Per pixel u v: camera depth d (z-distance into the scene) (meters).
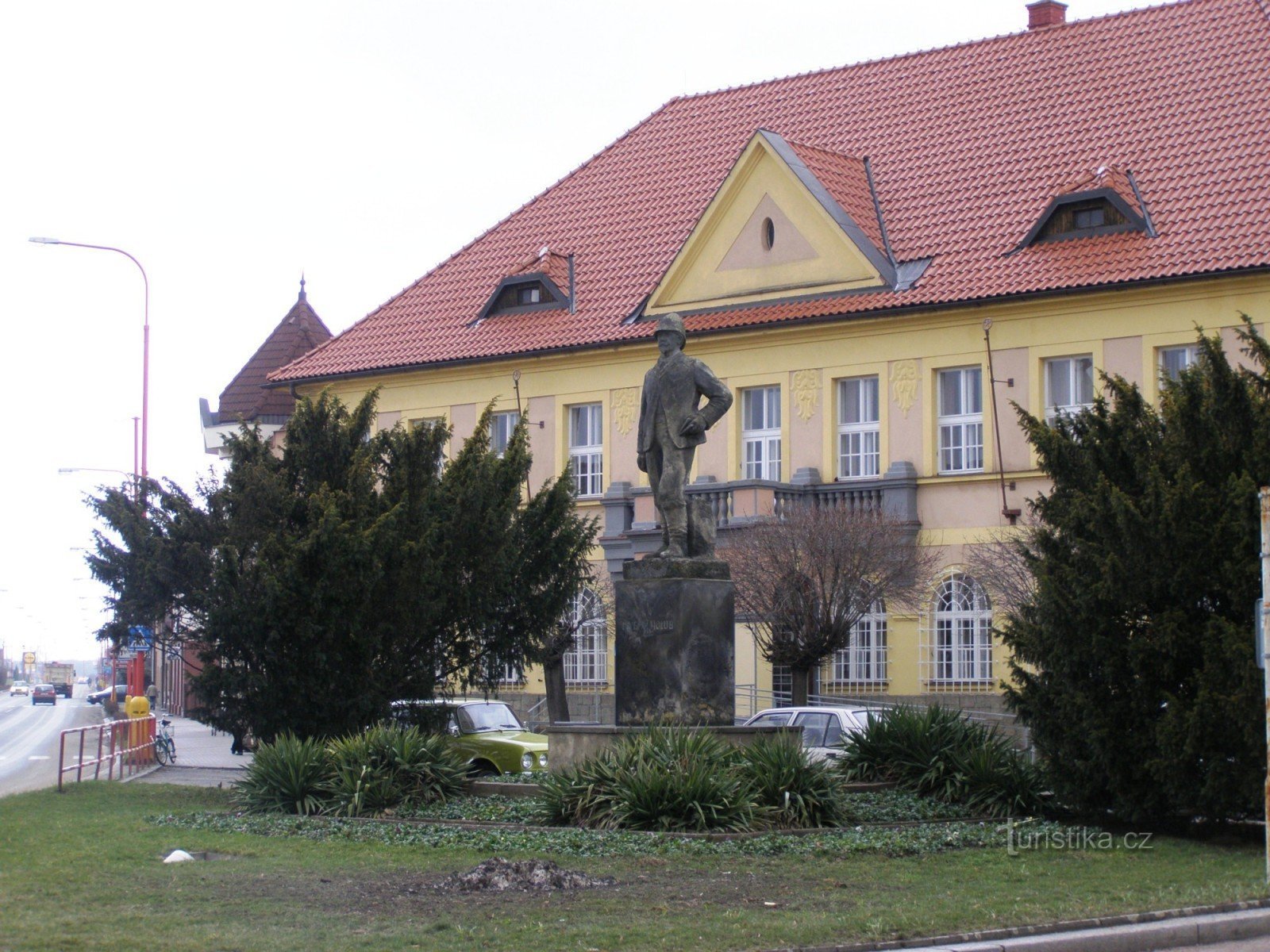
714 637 23.06
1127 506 22.27
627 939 14.37
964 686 44.00
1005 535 43.12
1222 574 22.03
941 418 45.25
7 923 14.80
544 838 20.17
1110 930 15.38
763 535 42.25
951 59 51.59
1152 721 22.53
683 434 23.50
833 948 14.27
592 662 50.53
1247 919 16.12
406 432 31.33
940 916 15.66
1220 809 21.86
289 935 14.34
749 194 48.22
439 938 14.32
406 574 28.89
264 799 24.00
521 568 32.69
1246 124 43.53
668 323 23.84
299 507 29.77
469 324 54.22
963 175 47.44
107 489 30.19
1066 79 48.19
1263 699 21.14
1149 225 42.41
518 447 33.25
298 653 28.66
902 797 23.61
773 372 47.66
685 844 19.56
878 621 45.41
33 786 36.09
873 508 44.12
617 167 56.53
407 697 30.72
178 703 81.38
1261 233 40.50
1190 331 41.03
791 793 21.42
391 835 20.94
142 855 19.34
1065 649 22.91
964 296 43.88
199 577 29.19
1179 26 47.50
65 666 172.25
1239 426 22.98
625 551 49.38
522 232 56.47
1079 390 43.00
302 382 55.94
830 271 46.72
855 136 51.03
